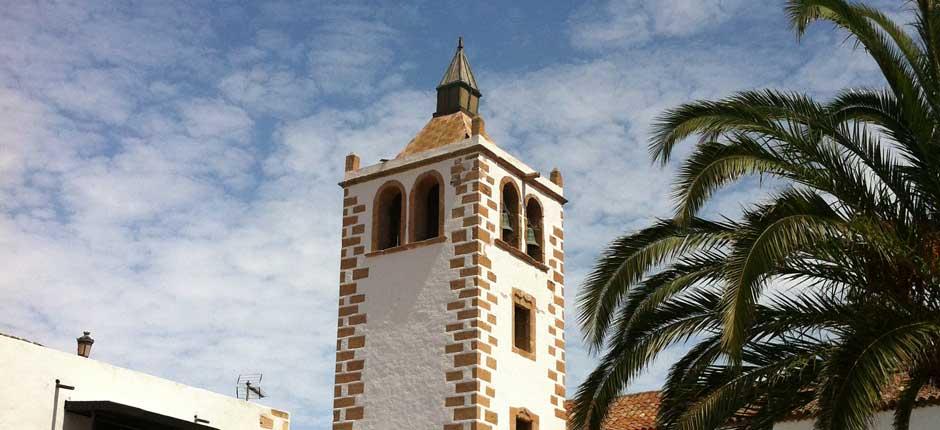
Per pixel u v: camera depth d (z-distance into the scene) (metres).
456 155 36.69
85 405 28.23
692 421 22.30
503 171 37.47
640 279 23.23
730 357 19.70
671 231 22.78
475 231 35.41
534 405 36.19
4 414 26.92
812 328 21.36
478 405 33.59
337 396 36.44
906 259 20.27
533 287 37.59
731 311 18.75
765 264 18.98
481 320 34.53
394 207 38.66
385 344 36.06
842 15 20.84
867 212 20.70
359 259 37.66
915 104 20.38
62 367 28.69
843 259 20.77
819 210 20.08
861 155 20.98
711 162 20.81
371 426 35.38
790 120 21.33
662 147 21.94
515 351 35.84
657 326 23.70
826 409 18.59
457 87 39.94
